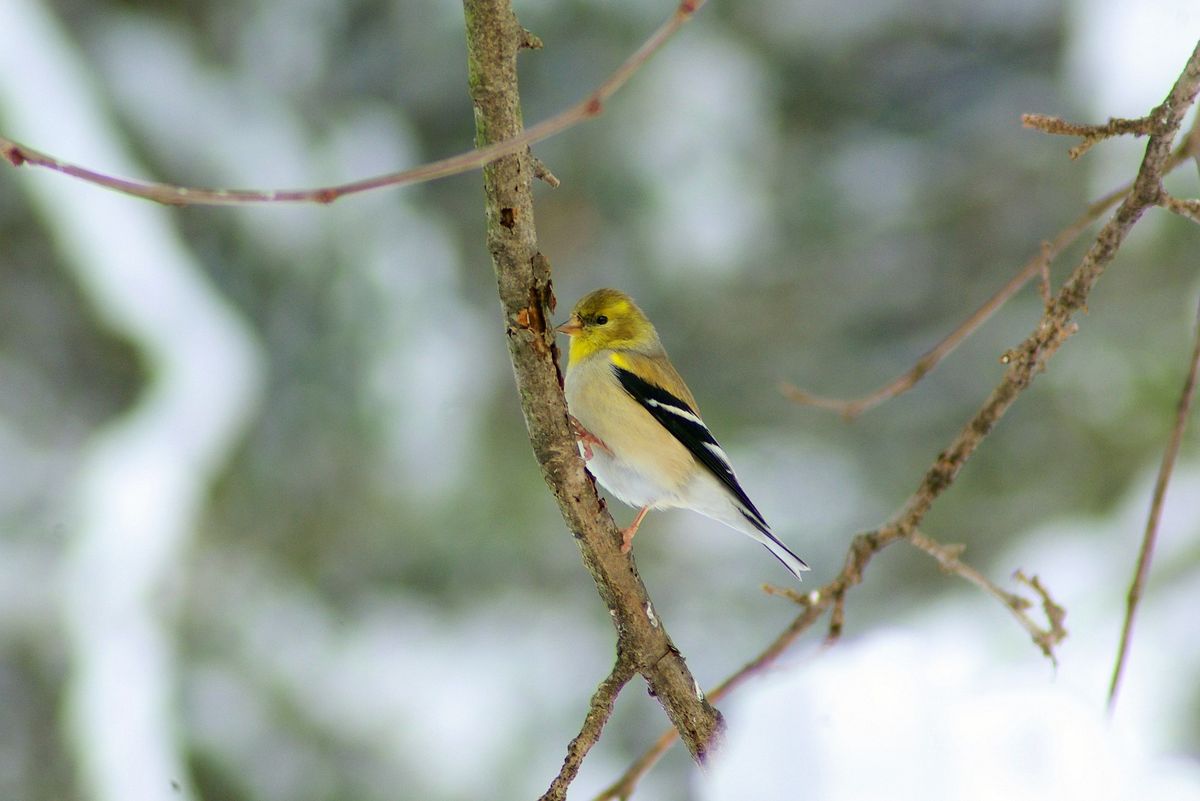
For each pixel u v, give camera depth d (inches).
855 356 641.0
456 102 553.0
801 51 620.1
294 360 513.3
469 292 550.3
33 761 452.8
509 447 553.0
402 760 503.2
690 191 553.3
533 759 519.5
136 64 507.2
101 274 494.6
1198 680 374.0
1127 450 616.7
